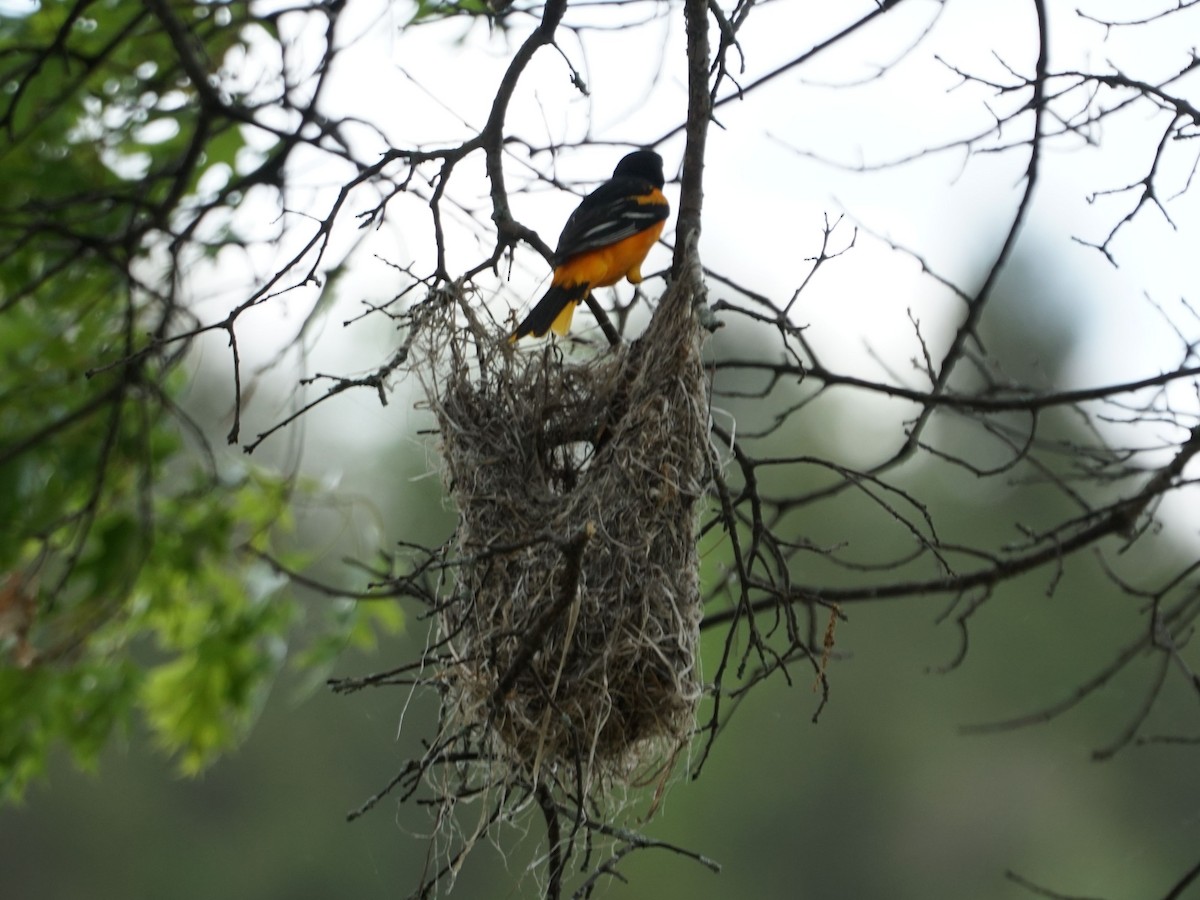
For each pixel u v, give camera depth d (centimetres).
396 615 1238
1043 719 1040
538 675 743
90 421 1262
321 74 1026
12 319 1266
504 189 898
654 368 789
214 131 1080
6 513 1223
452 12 1065
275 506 1261
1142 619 2273
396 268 829
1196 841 2198
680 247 812
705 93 840
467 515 809
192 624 1313
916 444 1006
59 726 1238
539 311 902
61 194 1199
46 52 1016
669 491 776
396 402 1183
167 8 959
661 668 771
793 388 1947
